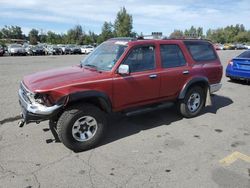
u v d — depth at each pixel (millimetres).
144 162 4105
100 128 4574
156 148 4590
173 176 3736
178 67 5656
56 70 5074
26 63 20438
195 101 6184
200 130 5453
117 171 3844
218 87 6684
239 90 9602
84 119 4410
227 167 4004
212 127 5641
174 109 6762
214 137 5113
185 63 5828
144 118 6082
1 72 13727
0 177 3629
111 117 6113
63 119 4227
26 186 3451
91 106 4438
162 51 5414
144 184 3541
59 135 4289
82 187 3461
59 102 4125
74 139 4332
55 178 3641
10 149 4422
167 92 5531
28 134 5027
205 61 6273
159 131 5348
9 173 3729
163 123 5797
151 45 5230
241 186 3527
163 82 5379
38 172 3771
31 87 4211
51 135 4992
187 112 6047
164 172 3834
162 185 3521
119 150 4500
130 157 4262
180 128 5531
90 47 47344
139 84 4992
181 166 4004
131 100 4988
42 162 4047
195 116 6285
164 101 5613
